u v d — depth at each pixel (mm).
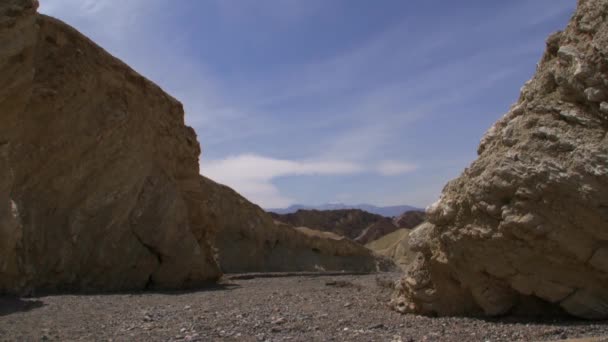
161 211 17844
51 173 14656
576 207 7754
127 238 16641
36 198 14227
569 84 8344
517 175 8273
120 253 16281
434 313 9680
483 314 9172
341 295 13977
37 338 7418
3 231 11711
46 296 12781
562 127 8273
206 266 20188
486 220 8742
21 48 12445
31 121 14172
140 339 7355
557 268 8141
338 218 101312
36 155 14266
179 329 8109
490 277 8883
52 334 7738
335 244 57031
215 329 8102
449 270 9477
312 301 12367
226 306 11273
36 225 13977
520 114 9172
